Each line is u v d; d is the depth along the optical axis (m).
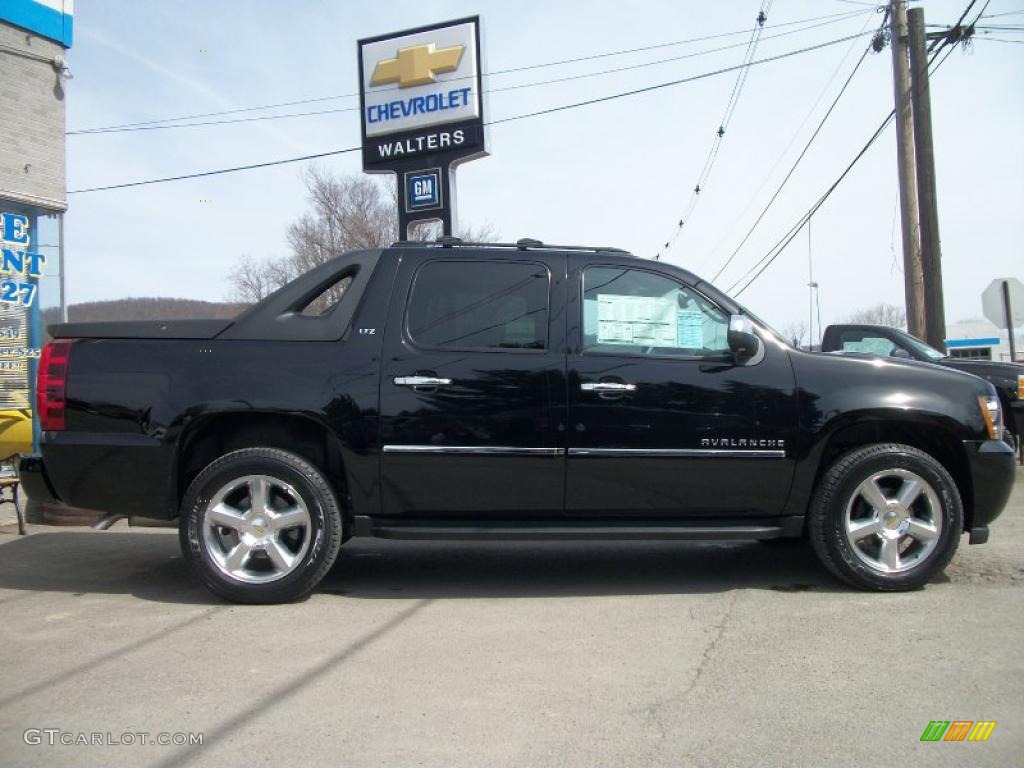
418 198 14.85
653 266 5.00
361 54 15.14
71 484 4.79
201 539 4.73
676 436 4.75
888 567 4.84
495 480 4.75
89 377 4.78
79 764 2.91
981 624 4.28
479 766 2.88
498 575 5.55
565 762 2.91
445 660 3.88
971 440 4.85
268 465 4.70
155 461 4.70
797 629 4.26
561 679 3.64
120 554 6.27
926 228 13.20
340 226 39.09
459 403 4.72
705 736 3.10
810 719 3.23
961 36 13.40
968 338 44.41
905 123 13.88
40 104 9.93
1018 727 3.14
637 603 4.80
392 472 4.73
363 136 15.14
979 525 4.96
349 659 3.90
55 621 4.51
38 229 9.96
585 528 4.80
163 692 3.52
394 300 4.88
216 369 4.75
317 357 4.78
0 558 6.12
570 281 4.93
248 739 3.09
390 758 2.94
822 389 4.80
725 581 5.29
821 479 4.87
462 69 14.49
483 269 4.95
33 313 9.76
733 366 4.83
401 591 5.13
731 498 4.83
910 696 3.42
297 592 4.75
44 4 9.88
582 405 4.73
